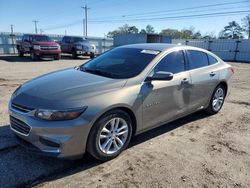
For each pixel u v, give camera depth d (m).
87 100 3.07
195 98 4.73
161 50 4.27
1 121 4.64
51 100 3.02
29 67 13.33
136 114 3.59
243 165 3.51
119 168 3.28
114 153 3.47
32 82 3.73
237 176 3.24
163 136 4.36
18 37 25.44
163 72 3.68
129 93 3.45
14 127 3.28
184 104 4.48
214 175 3.23
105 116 3.22
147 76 3.77
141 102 3.61
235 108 6.29
